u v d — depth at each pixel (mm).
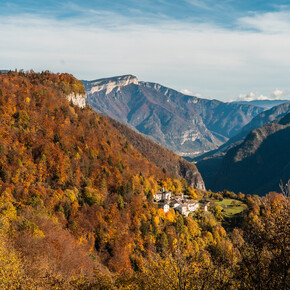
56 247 78250
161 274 27344
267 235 21344
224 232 138125
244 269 21781
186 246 105500
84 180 145125
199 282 23641
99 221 120812
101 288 40531
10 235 70562
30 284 39906
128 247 114375
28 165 130750
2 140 134625
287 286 19641
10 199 103562
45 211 106250
